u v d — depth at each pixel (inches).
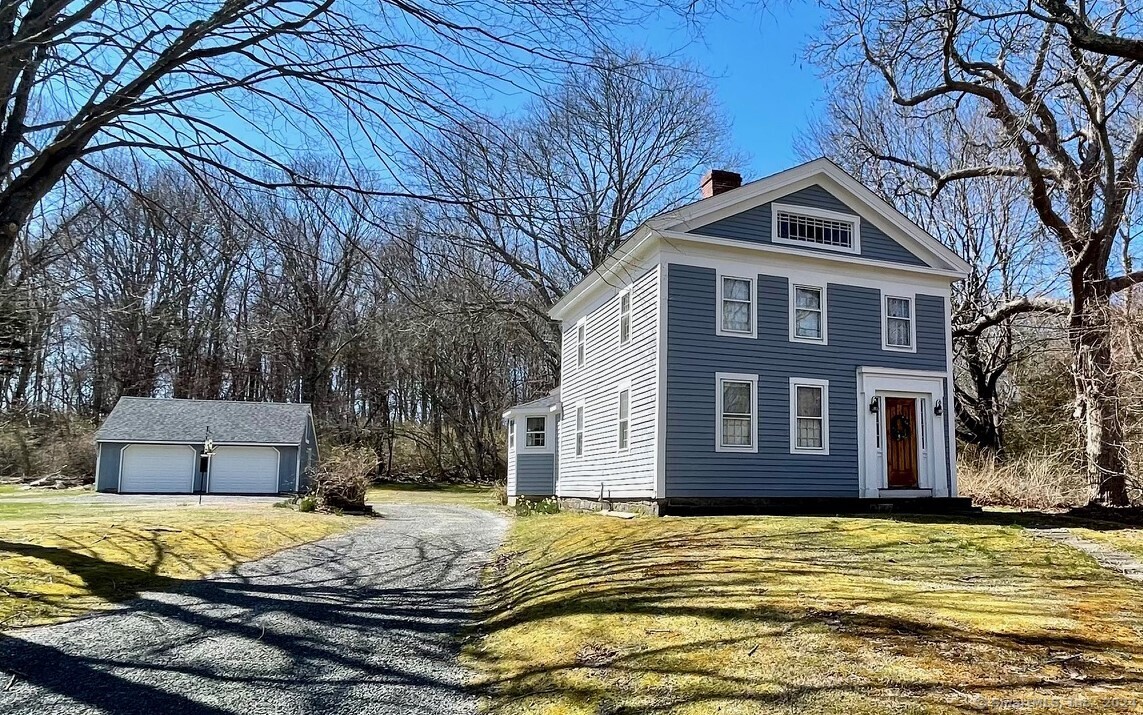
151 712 181.8
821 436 603.2
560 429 860.0
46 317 753.0
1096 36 408.2
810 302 622.5
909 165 794.8
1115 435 575.5
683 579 298.5
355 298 875.4
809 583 279.1
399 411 1781.5
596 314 738.8
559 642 230.5
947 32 518.0
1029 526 454.6
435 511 865.5
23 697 191.3
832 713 149.6
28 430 1362.0
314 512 726.5
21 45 208.2
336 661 228.4
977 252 1057.5
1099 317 542.3
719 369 583.2
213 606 302.0
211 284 647.8
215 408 1236.5
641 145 1122.0
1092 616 224.4
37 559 353.7
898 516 530.3
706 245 589.3
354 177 243.4
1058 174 600.1
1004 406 997.2
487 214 248.4
